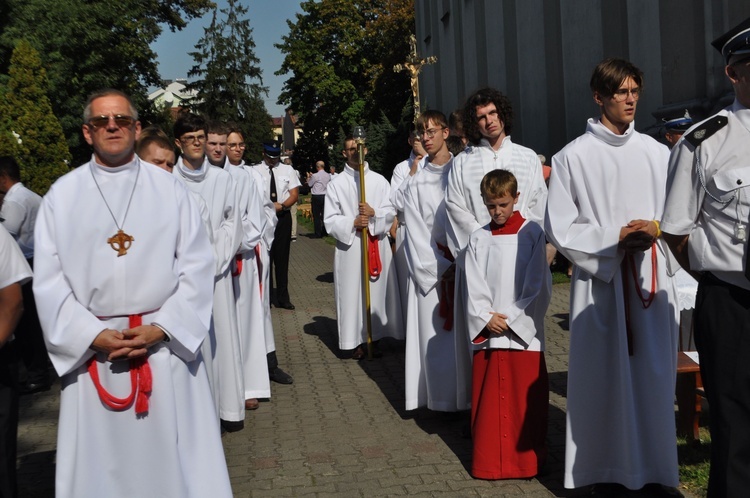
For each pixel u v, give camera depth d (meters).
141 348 3.51
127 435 3.56
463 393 5.52
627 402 4.26
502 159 5.39
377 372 7.61
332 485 4.77
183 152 5.61
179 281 3.71
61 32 23.02
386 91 41.44
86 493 3.54
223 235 5.65
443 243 5.97
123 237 3.56
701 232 3.46
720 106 9.11
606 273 4.27
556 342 8.14
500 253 4.84
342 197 8.22
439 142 6.20
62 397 3.61
